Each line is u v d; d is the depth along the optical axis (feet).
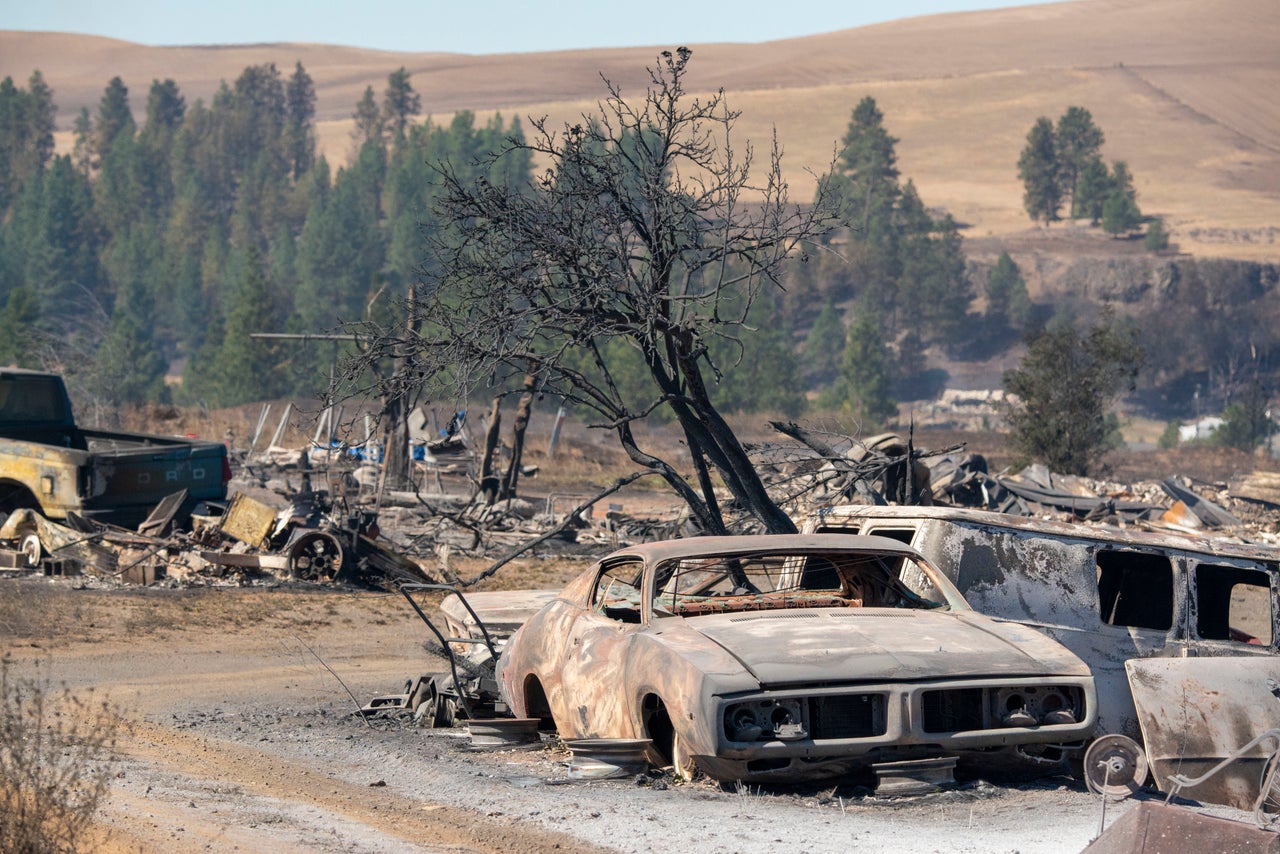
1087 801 36.63
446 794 38.19
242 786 39.58
